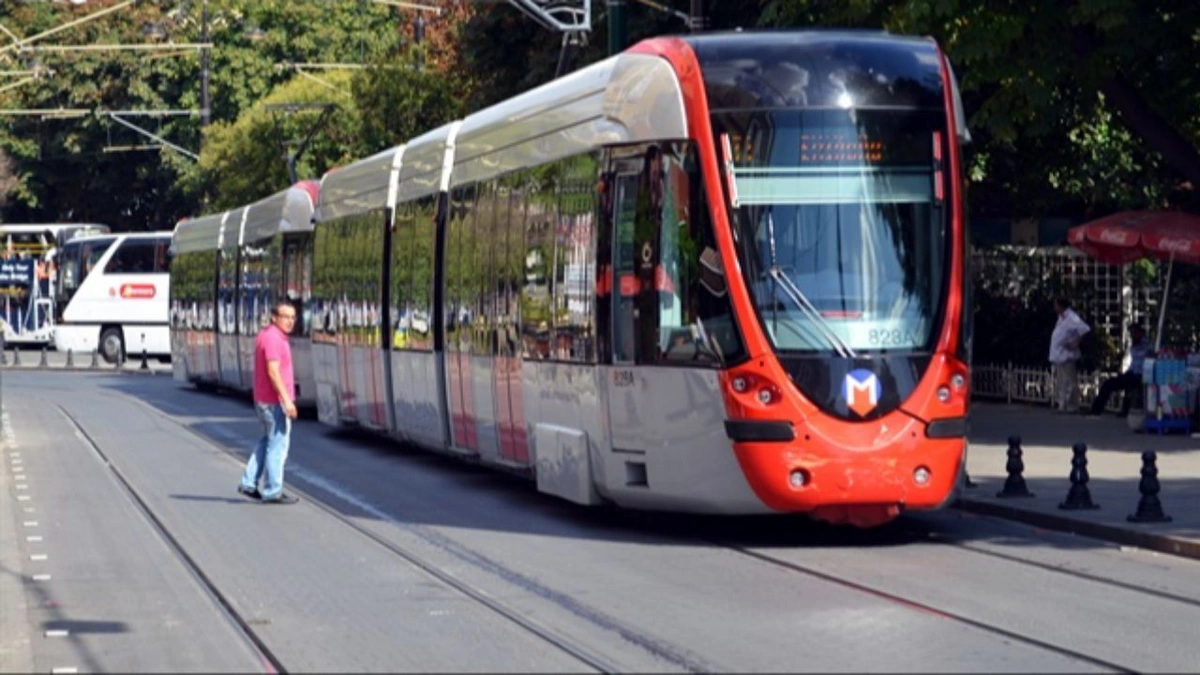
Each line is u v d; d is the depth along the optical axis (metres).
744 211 17.61
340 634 13.59
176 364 58.09
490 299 23.44
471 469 27.48
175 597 15.62
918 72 18.19
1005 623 13.67
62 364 74.94
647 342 18.30
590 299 19.41
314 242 36.56
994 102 29.69
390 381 29.42
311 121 65.62
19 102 81.62
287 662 12.51
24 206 88.69
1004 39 28.16
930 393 17.45
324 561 17.67
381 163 30.55
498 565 17.16
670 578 16.11
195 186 76.31
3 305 81.38
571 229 20.20
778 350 17.31
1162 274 34.16
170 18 80.44
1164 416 29.97
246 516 21.72
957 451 17.67
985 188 38.25
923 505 17.50
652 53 18.81
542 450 21.02
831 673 11.78
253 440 34.69
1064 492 22.14
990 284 38.44
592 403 19.31
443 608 14.74
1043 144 36.31
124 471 28.08
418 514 21.64
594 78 20.11
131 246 75.06
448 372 25.67
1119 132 36.03
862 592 15.21
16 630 14.00
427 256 26.89
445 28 56.62
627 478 18.80
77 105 81.44
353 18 80.81
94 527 20.81
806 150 17.73
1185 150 30.92
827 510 17.38
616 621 13.91
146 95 80.25
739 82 17.89
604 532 19.55
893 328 17.53
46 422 40.66
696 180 17.84
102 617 14.60
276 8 79.75
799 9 29.91
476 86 45.25
